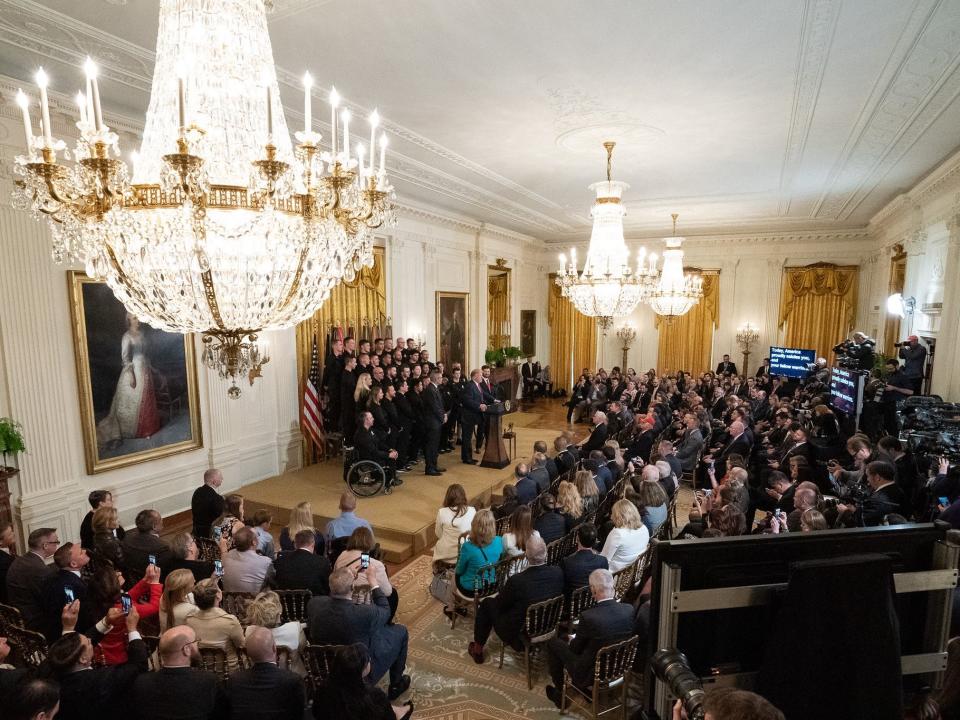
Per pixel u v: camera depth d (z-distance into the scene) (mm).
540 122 6672
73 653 2998
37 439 6191
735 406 10438
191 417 7980
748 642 1764
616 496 7070
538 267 19094
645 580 5078
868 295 15336
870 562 1650
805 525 4402
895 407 8461
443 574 5480
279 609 3658
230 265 2320
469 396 10195
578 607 4480
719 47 4734
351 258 2953
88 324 6699
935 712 1726
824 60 4949
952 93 5660
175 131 2330
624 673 3838
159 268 2328
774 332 16328
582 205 12109
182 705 2840
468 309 14562
